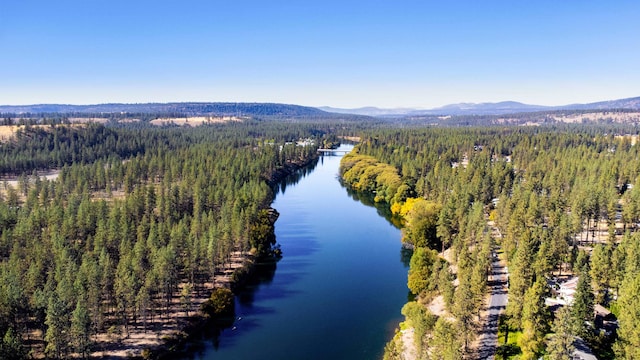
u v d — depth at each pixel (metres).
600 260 111.38
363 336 109.62
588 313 93.00
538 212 158.62
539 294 88.44
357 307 124.75
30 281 108.75
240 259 153.38
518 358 89.44
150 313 112.94
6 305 95.69
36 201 194.25
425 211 173.25
